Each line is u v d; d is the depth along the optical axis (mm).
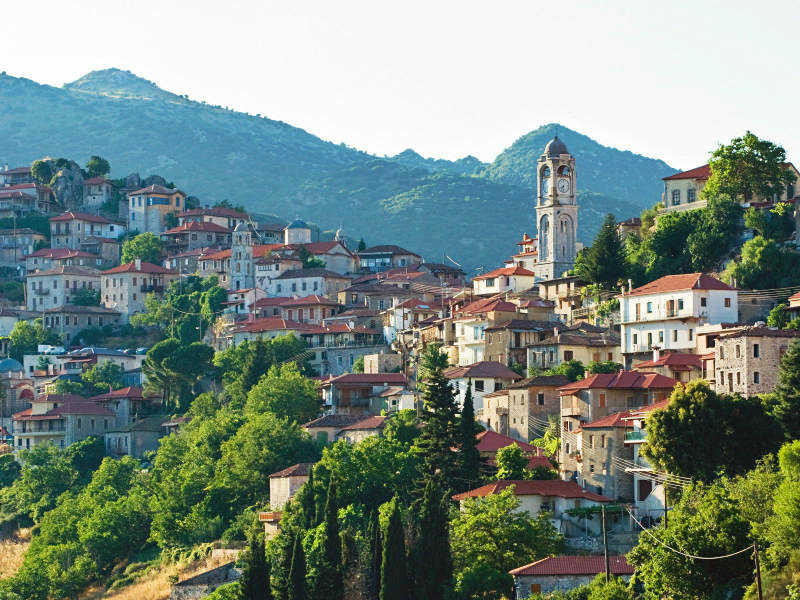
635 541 197375
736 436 191750
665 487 194875
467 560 194375
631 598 164750
